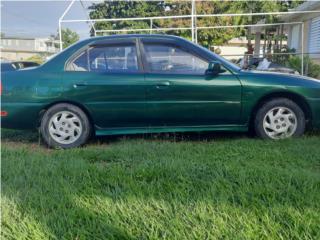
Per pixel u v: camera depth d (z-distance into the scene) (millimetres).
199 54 4633
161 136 4930
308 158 3723
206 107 4543
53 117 4660
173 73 4574
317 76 12000
